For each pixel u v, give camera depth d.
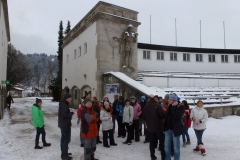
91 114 6.07
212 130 10.30
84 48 21.84
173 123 5.61
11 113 19.34
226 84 23.12
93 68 19.30
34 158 6.61
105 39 18.62
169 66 28.80
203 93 18.44
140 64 26.95
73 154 7.03
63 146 6.47
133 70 19.75
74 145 8.16
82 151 7.38
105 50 18.55
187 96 16.19
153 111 6.32
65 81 28.77
